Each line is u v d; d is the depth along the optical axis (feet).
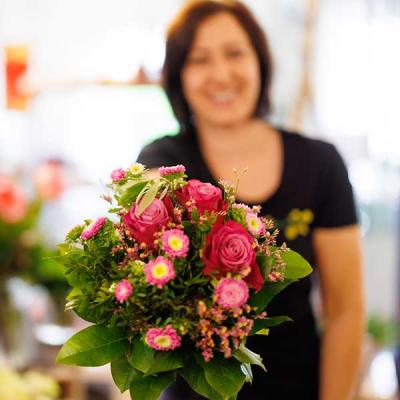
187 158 5.42
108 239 3.21
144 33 11.46
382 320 11.53
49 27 11.35
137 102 11.76
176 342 3.02
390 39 12.08
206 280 3.04
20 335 7.19
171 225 3.12
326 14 12.00
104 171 11.78
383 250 12.48
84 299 3.21
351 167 12.32
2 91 10.98
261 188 5.36
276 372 5.13
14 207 7.24
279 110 11.78
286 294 5.07
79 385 7.68
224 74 5.32
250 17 5.58
